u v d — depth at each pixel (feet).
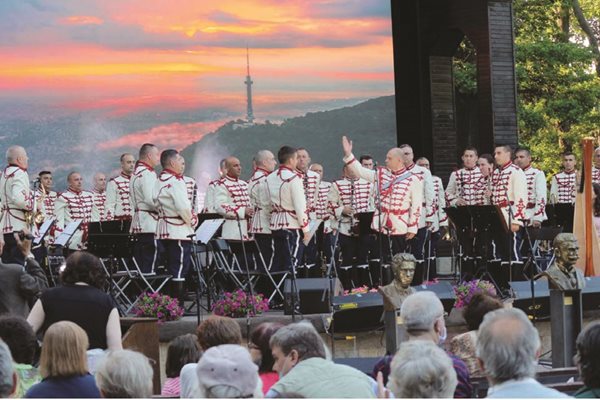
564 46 110.01
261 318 46.88
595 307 43.62
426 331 26.63
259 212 55.42
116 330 31.65
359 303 41.98
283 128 95.66
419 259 58.44
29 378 26.76
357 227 60.95
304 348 23.89
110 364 22.21
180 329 47.26
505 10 78.02
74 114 93.04
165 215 51.34
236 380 20.72
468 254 57.82
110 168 93.66
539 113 108.47
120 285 57.00
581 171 51.37
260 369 26.86
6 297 35.76
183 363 30.42
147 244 53.88
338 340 46.09
